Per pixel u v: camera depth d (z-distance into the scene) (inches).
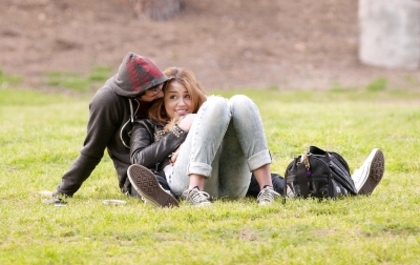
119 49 1828.2
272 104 1347.2
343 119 1006.4
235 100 517.7
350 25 2066.9
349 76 1776.6
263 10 2090.3
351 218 483.5
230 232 461.4
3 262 422.9
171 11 2000.5
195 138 511.8
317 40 1975.9
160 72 536.7
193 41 1897.1
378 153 546.3
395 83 1728.6
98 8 1998.0
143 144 537.3
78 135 916.0
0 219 505.4
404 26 1827.0
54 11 1955.0
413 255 417.7
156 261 414.6
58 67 1734.7
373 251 422.9
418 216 486.9
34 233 474.0
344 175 530.3
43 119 1122.0
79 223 492.4
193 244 442.9
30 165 748.6
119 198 579.8
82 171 570.6
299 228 465.1
